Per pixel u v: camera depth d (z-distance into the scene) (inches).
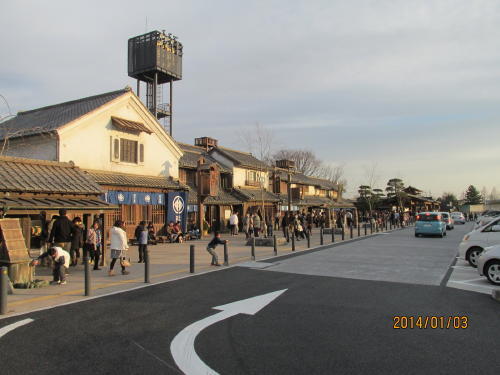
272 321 237.3
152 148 824.9
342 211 1448.1
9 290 313.0
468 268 451.2
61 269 356.8
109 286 348.2
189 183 1048.8
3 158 456.4
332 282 366.6
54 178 475.2
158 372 162.7
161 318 244.2
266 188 1391.5
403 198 2057.1
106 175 697.0
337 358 177.3
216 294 314.7
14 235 345.4
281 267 462.9
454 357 178.5
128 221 744.3
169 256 573.6
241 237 944.3
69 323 233.1
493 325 228.7
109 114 722.8
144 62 1363.2
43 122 712.4
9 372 162.2
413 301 289.0
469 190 4114.2
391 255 578.2
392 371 162.9
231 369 165.6
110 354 183.2
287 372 162.1
